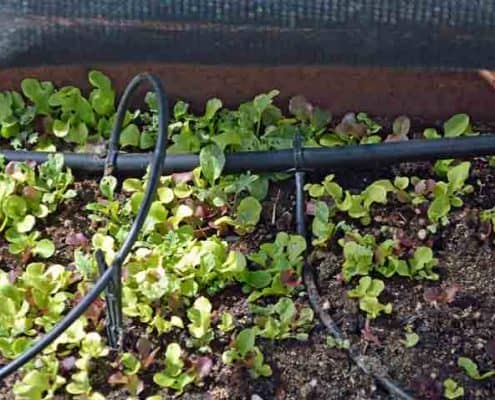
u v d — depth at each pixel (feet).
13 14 2.69
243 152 2.64
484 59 2.70
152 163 2.19
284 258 2.43
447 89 2.76
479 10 2.64
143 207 2.13
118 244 2.46
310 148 2.65
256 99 2.73
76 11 2.69
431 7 2.64
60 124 2.74
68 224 2.56
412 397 2.22
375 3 2.64
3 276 2.39
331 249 2.51
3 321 2.30
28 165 2.60
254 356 2.26
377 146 2.65
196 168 2.61
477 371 2.26
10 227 2.52
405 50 2.70
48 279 2.39
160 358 2.29
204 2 2.67
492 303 2.40
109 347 2.27
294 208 2.60
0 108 2.76
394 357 2.30
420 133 2.80
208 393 2.23
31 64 2.76
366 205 2.57
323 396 2.23
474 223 2.56
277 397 2.23
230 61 2.73
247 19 2.68
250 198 2.54
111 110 2.78
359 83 2.76
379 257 2.45
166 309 2.36
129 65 2.75
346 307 2.39
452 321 2.37
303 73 2.75
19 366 2.04
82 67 2.76
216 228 2.52
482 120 2.80
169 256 2.41
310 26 2.68
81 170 2.66
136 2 2.67
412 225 2.56
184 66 2.74
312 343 2.32
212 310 2.38
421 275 2.45
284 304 2.34
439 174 2.68
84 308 2.05
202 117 2.78
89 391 2.20
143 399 2.21
